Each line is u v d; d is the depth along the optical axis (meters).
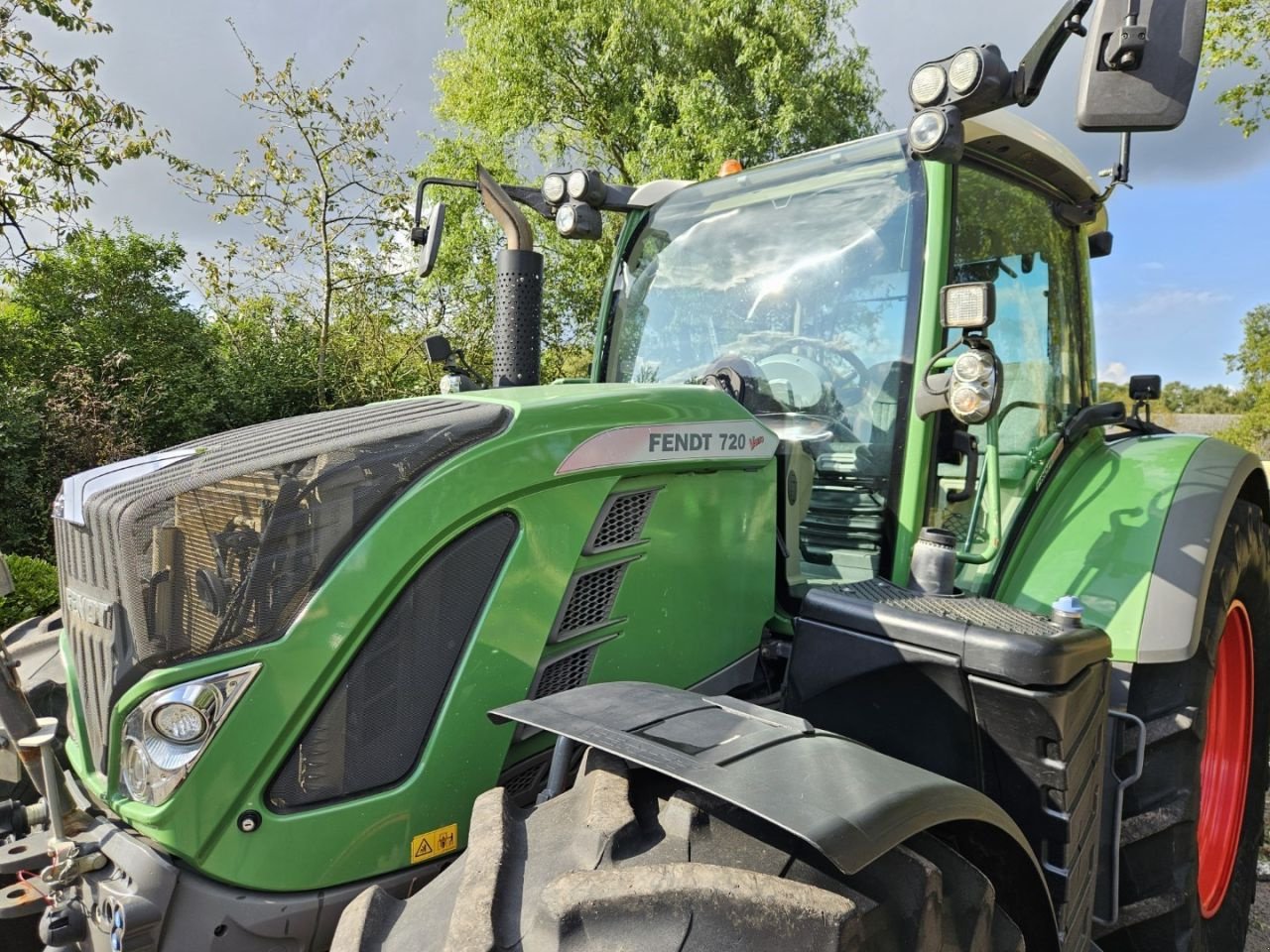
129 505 1.44
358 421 1.64
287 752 1.39
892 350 2.22
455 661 1.52
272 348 11.74
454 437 1.56
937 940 1.17
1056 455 2.69
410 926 1.19
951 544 1.89
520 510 1.57
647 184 2.97
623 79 13.00
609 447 1.69
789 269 2.50
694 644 1.85
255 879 1.37
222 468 1.47
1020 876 1.43
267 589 1.39
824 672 1.81
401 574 1.46
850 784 1.18
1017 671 1.56
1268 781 2.94
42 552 8.05
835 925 1.05
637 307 2.91
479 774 1.54
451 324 13.04
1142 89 1.50
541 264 2.50
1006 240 2.52
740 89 12.81
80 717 1.64
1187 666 2.26
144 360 10.18
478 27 13.48
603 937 1.05
